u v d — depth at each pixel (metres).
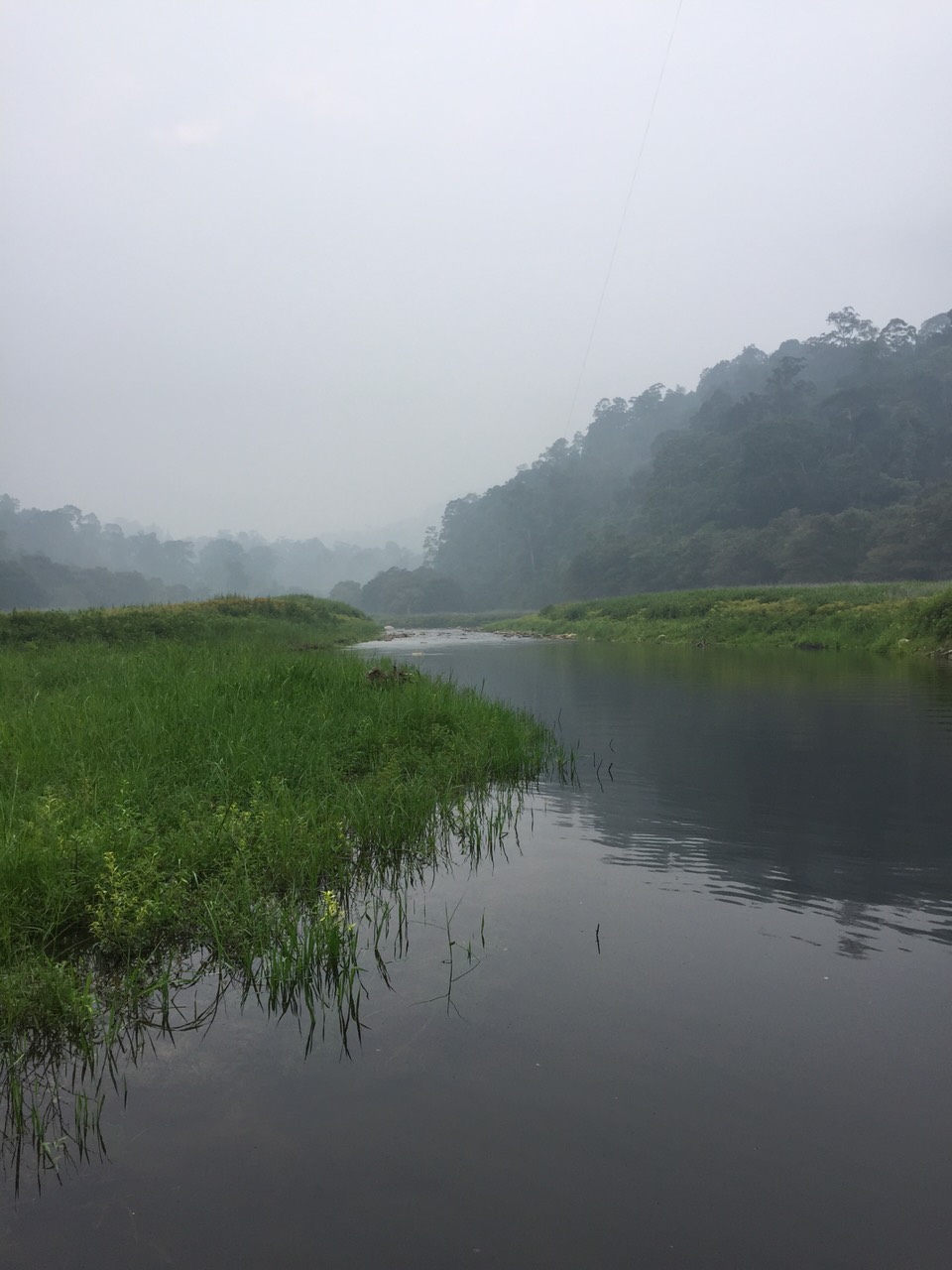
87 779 5.27
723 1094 2.69
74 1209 2.27
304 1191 2.30
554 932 3.96
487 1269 2.01
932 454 87.81
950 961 3.61
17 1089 2.71
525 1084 2.75
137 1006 3.33
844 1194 2.27
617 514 115.06
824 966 3.57
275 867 4.57
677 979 3.46
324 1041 3.05
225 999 3.39
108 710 7.14
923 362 106.69
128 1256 2.09
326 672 9.80
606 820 5.84
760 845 5.21
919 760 7.52
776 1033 3.04
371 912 4.25
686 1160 2.40
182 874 4.28
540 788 6.76
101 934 3.77
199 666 10.29
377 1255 2.06
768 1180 2.32
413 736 7.66
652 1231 2.14
